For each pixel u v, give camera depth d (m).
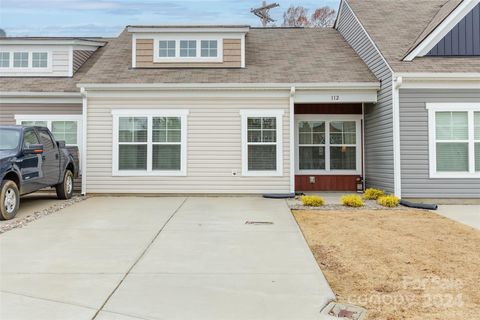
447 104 10.23
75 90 12.28
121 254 5.37
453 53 10.73
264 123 11.67
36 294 3.90
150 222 7.64
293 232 6.80
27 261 5.01
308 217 8.30
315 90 11.52
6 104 12.47
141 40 12.62
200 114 11.66
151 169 11.61
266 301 3.78
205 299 3.82
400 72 10.01
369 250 5.70
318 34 15.98
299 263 5.01
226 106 11.66
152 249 5.65
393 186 10.45
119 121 11.64
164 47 12.72
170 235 6.54
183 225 7.37
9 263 4.92
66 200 10.63
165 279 4.38
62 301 3.73
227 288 4.12
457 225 7.46
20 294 3.89
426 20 13.05
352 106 13.33
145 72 12.27
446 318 3.47
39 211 8.77
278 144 11.60
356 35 13.66
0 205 7.52
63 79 13.38
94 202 10.38
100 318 3.37
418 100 10.28
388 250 5.69
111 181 11.63
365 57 12.69
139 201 10.60
